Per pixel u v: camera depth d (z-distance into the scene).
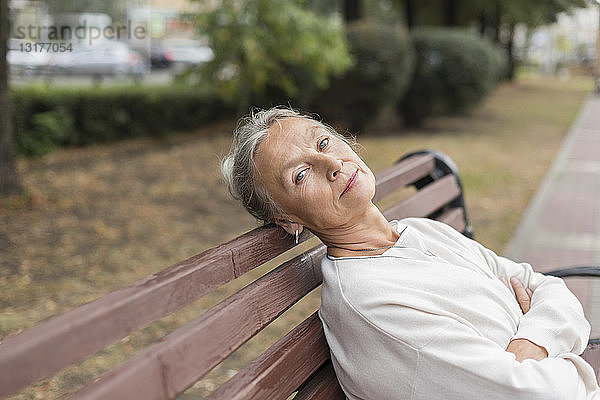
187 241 5.73
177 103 11.42
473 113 16.27
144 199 7.14
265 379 1.42
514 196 7.43
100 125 10.27
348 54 10.77
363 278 1.54
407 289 1.53
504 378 1.44
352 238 1.66
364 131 12.00
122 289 1.17
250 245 1.56
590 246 5.36
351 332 1.52
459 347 1.46
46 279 4.73
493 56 12.76
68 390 3.26
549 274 2.32
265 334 3.87
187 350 1.22
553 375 1.50
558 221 6.15
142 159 9.36
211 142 10.84
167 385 1.15
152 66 31.64
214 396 1.32
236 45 9.59
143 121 10.94
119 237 5.77
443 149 10.60
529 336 1.65
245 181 1.65
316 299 4.38
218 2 9.91
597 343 2.28
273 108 1.73
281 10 9.46
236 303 1.43
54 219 6.23
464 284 1.63
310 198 1.57
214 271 1.39
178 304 1.25
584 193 7.39
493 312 1.65
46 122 9.28
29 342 0.93
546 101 20.42
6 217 6.19
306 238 1.84
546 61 36.50
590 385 1.65
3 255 5.19
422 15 20.55
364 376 1.52
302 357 1.60
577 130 13.39
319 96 11.20
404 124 13.26
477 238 5.72
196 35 10.11
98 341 1.04
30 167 8.61
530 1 18.77
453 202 2.92
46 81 10.21
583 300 4.02
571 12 18.64
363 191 1.60
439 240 1.88
